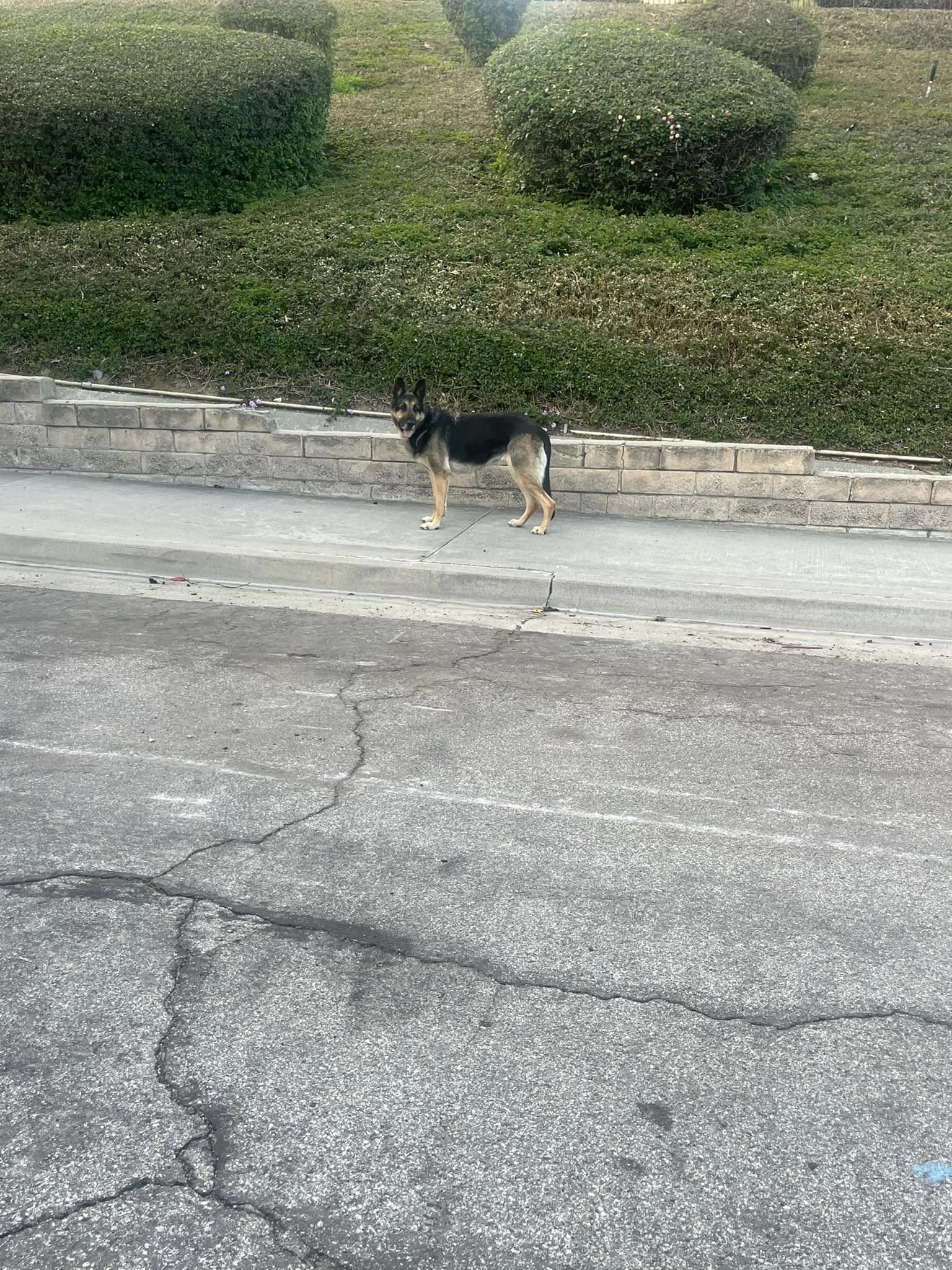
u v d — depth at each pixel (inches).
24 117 502.6
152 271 472.7
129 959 141.2
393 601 306.8
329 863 166.2
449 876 163.6
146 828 175.2
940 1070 125.2
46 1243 100.2
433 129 657.6
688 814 186.2
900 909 158.7
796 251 502.9
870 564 334.0
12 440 414.3
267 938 146.7
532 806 187.3
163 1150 111.1
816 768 206.4
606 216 530.0
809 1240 102.7
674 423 402.3
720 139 518.9
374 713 224.7
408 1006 133.9
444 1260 99.7
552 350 421.4
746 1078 123.2
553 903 157.4
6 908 151.3
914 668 268.5
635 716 228.7
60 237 499.8
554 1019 132.1
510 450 350.0
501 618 295.9
